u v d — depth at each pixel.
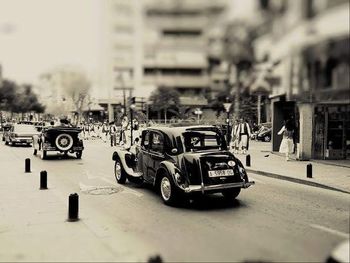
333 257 4.68
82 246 5.12
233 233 5.88
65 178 11.80
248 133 19.05
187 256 4.80
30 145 27.42
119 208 7.68
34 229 5.95
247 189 9.96
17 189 9.68
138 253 4.88
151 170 9.02
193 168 7.67
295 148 17.73
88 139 30.19
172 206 7.88
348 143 15.98
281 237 5.65
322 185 10.16
